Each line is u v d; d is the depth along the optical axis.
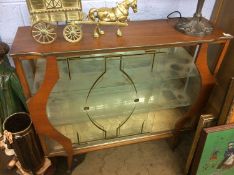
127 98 1.34
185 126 1.45
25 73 1.03
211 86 1.21
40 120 1.07
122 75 1.23
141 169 1.41
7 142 1.16
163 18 1.36
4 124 1.15
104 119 1.42
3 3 1.11
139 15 1.32
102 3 1.23
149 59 1.23
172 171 1.41
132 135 1.40
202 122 1.15
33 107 1.01
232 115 1.09
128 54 1.12
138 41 1.01
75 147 1.33
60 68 1.14
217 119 1.16
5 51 1.10
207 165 1.24
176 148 1.53
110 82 1.24
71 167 1.41
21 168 1.29
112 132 1.40
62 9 0.96
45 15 0.96
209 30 1.09
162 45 1.00
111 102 1.33
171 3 1.33
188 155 1.40
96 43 0.98
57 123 1.25
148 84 1.32
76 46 0.95
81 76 1.19
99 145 1.36
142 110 1.42
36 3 0.92
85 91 1.21
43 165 1.29
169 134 1.43
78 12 0.98
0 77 1.15
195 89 1.38
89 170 1.40
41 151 1.25
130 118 1.46
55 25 1.01
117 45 0.97
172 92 1.45
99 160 1.45
